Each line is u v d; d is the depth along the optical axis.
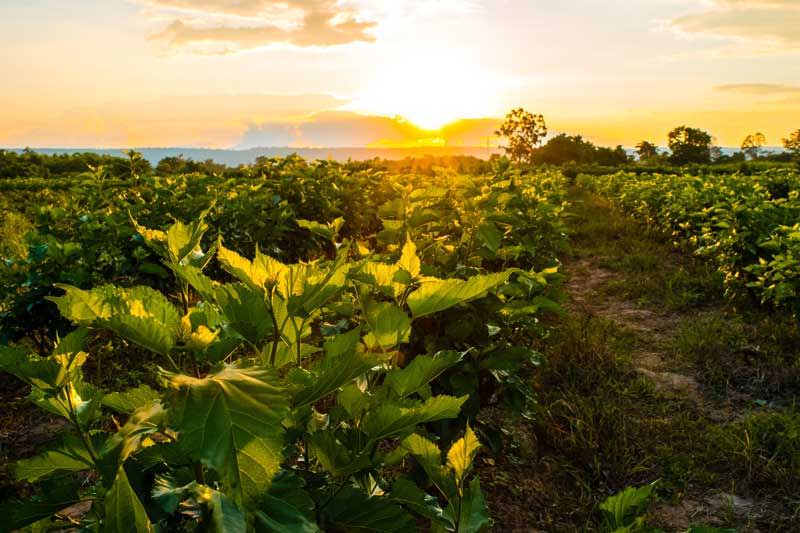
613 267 11.05
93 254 4.90
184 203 6.86
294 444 1.57
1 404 4.60
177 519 1.07
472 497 1.50
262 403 0.81
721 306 8.05
